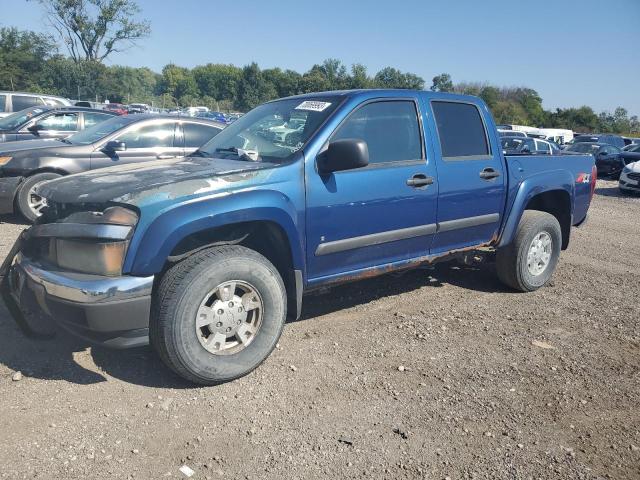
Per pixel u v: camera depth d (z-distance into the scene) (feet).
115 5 186.60
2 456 9.49
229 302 11.93
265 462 9.64
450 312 17.02
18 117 37.88
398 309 17.10
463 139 16.66
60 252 11.53
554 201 20.39
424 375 12.89
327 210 13.33
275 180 12.51
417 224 15.28
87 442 9.97
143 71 309.42
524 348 14.61
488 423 11.03
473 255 17.89
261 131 14.98
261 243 13.48
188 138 28.99
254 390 11.93
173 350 11.24
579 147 77.61
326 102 14.53
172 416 10.86
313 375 12.67
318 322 15.81
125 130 27.66
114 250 10.88
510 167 17.75
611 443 10.55
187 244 12.18
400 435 10.53
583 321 16.74
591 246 27.94
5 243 22.65
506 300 18.42
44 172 26.09
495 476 9.46
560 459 9.99
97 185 11.87
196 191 11.51
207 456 9.74
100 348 13.48
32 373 12.22
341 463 9.67
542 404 11.83
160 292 11.31
